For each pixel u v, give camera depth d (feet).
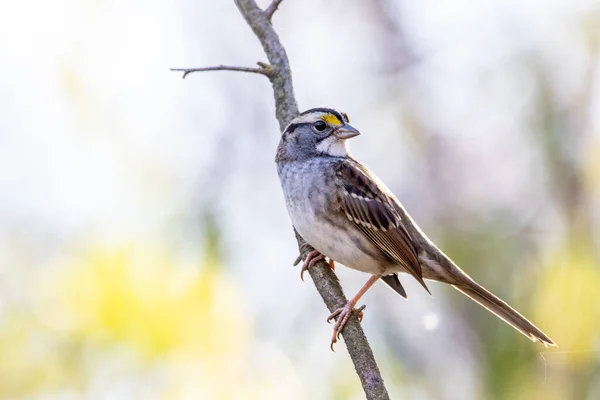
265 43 36.11
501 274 44.01
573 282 39.70
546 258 42.70
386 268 34.22
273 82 35.42
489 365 40.29
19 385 31.37
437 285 47.16
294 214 33.55
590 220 46.01
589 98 50.21
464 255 45.96
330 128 34.14
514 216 47.70
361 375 28.73
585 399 37.40
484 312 43.57
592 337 38.45
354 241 33.30
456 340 44.91
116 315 31.27
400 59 57.36
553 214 47.78
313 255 33.01
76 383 31.27
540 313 39.68
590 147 48.78
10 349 31.53
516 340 39.88
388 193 34.58
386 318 46.91
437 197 52.44
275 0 36.83
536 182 49.16
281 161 34.32
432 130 55.47
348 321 29.78
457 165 53.36
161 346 31.37
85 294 31.60
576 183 48.16
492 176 52.16
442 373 44.57
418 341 45.70
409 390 44.21
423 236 34.76
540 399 38.27
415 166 55.06
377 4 58.23
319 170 33.40
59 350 31.48
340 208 33.12
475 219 48.96
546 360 37.27
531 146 49.78
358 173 33.71
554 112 50.03
